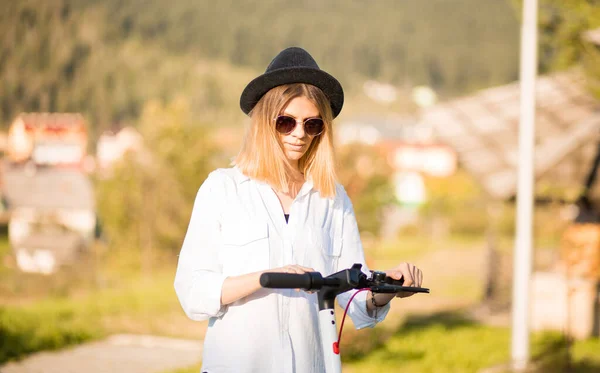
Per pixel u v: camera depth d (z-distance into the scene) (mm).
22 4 110188
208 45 151750
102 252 28578
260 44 162750
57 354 8898
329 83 2598
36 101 99688
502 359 8172
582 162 9875
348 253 2637
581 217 10031
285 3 184000
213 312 2350
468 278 20281
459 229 46906
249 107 2652
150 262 27312
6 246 41000
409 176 65688
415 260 26969
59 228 43281
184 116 30094
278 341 2389
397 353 8695
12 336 9031
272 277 2096
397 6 195125
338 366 2344
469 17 191125
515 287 7613
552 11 8383
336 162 2641
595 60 8430
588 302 9789
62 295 17109
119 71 113375
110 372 7883
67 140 69625
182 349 9484
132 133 62625
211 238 2480
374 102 151375
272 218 2490
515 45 176500
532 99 7445
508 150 11883
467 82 167250
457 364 7988
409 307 13562
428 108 13602
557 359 7859
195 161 29062
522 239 7547
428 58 172875
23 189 47031
